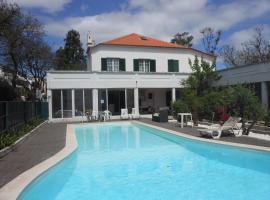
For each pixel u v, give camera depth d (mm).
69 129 18141
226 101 15641
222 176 8211
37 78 37250
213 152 11430
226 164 9562
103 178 8172
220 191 6973
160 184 7578
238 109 13359
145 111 29672
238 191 6949
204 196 6660
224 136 13039
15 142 12047
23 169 8047
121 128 20094
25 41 27781
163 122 21094
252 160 9961
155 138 15586
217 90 22812
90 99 25312
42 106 26094
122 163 9898
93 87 24969
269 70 18719
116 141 14750
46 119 24781
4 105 13195
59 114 24375
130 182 7773
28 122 18594
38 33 29656
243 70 21375
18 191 6070
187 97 20453
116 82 25703
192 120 19219
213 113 18234
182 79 27000
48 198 6730
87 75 24797
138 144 13727
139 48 29422
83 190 7203
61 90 24484
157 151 11914
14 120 15031
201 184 7523
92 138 15859
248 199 6426
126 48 29000
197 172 8664
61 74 24203
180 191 7023
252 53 43844
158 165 9562
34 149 11234
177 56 30859
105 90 26516
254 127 15227
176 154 11266
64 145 11914
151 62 29797
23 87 36969
